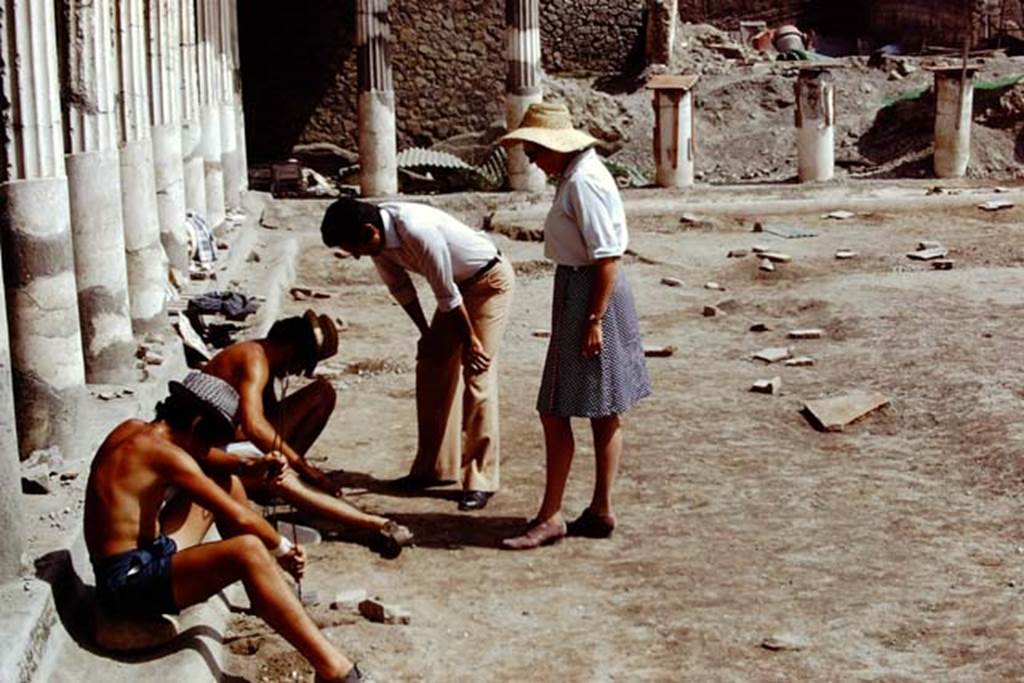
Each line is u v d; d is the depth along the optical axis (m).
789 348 11.45
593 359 7.22
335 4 24.23
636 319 7.37
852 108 23.84
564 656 6.19
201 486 5.83
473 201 19.08
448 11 24.34
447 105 24.58
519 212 17.88
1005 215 17.44
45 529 6.44
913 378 10.13
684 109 19.48
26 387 7.16
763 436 9.26
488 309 7.95
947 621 6.36
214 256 13.78
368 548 7.41
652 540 7.48
